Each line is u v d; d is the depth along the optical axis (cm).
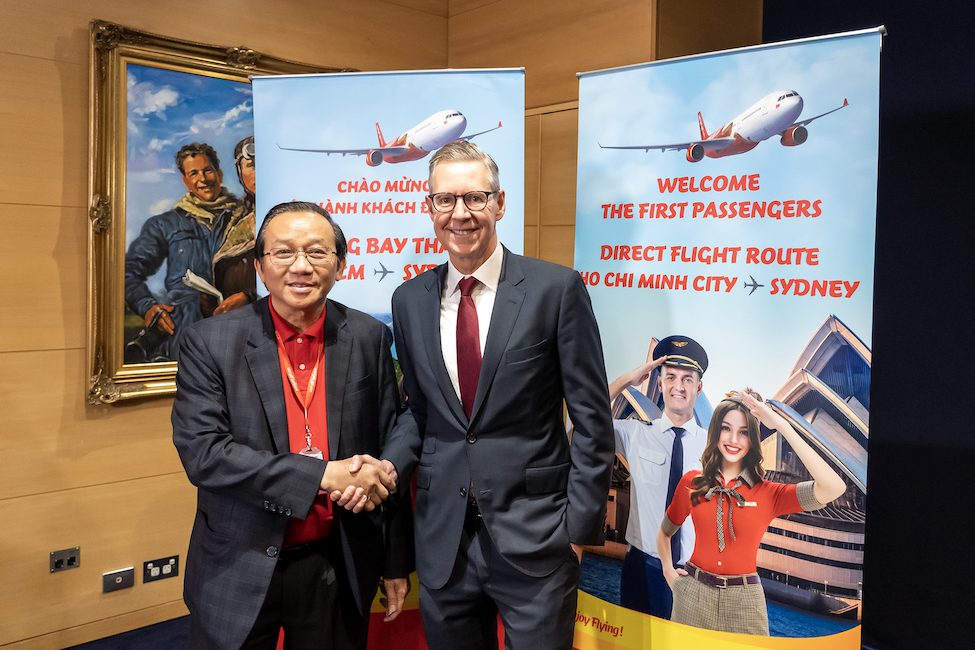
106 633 317
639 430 228
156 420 325
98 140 298
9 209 284
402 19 389
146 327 316
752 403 209
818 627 203
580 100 236
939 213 262
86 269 303
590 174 235
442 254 244
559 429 195
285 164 250
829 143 196
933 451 269
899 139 273
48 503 300
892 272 277
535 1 359
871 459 288
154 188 314
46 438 298
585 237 237
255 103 250
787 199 202
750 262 208
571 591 190
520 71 238
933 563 271
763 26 330
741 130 207
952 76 257
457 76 241
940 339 264
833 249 196
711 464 215
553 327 186
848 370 195
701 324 216
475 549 189
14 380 289
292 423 187
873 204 191
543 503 187
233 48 327
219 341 184
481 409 185
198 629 182
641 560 229
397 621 254
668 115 219
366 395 196
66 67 293
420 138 243
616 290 231
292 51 351
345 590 192
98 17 297
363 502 180
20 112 284
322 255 182
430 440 196
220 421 180
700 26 324
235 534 179
